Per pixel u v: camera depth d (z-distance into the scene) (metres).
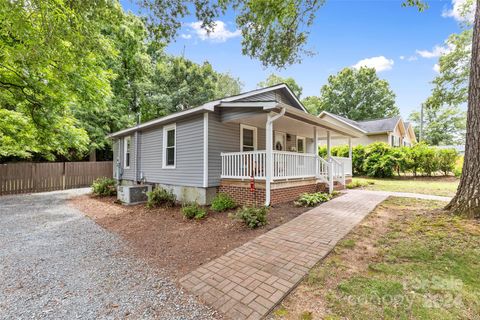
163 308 2.43
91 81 9.04
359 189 9.89
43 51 5.46
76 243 4.54
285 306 2.36
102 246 4.36
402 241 3.68
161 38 6.58
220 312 2.32
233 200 6.95
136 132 11.07
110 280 3.05
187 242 4.38
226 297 2.56
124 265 3.51
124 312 2.38
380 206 6.25
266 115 6.94
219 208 6.50
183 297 2.62
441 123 32.50
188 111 7.54
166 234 4.93
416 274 2.74
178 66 20.83
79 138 11.51
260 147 9.66
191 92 20.92
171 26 6.29
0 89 8.24
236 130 8.50
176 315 2.30
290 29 6.49
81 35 5.74
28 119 9.94
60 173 13.04
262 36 6.54
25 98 8.53
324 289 2.58
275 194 6.69
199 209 6.41
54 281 3.05
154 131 10.09
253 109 6.91
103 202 9.02
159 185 9.59
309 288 2.63
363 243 3.76
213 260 3.52
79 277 3.15
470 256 3.01
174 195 8.21
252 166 6.77
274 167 6.81
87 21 5.84
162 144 9.54
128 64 17.84
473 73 4.41
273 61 6.95
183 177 8.32
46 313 2.38
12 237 4.93
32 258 3.81
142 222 5.97
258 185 6.69
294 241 4.00
